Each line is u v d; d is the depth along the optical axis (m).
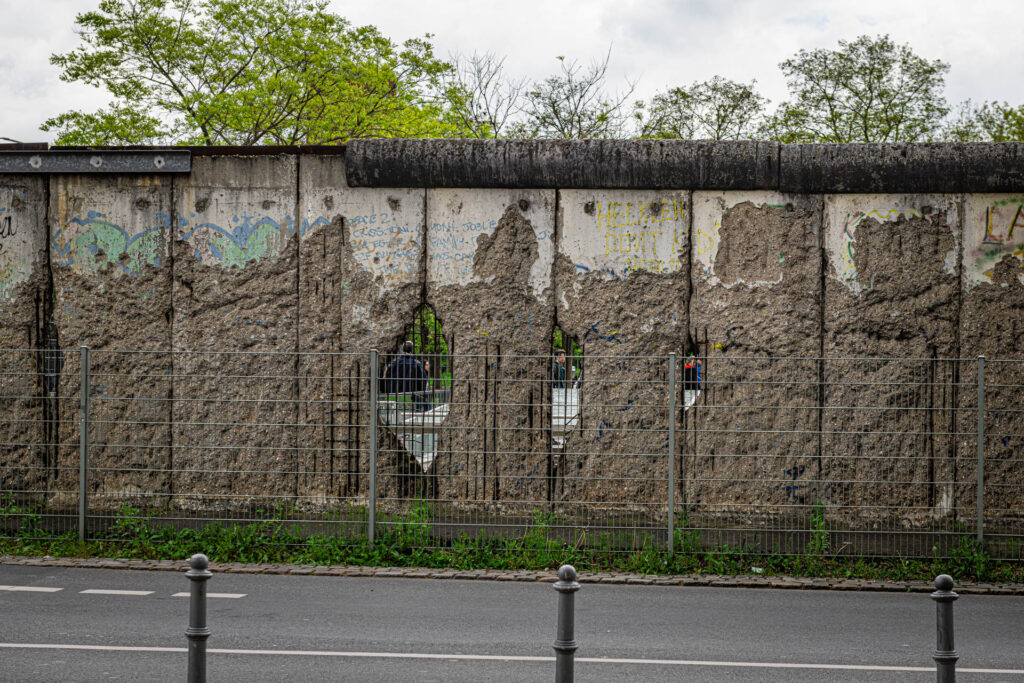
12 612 7.71
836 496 10.12
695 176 10.24
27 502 10.45
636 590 8.85
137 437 10.55
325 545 9.88
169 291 10.63
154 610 7.81
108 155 10.59
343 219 10.52
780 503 10.12
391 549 9.78
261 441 10.48
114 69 33.66
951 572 9.40
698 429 10.25
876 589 8.98
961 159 10.06
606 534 9.90
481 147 10.33
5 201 10.73
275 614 7.74
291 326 10.55
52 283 10.74
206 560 4.80
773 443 10.18
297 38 34.12
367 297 10.51
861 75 35.41
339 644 6.87
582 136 30.38
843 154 10.14
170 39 33.59
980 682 6.17
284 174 10.55
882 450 10.13
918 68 35.28
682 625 7.57
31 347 10.73
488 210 10.46
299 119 34.81
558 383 10.35
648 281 10.36
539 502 10.16
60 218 10.71
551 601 8.34
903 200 10.23
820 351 10.27
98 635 7.02
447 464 10.38
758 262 10.30
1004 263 10.17
